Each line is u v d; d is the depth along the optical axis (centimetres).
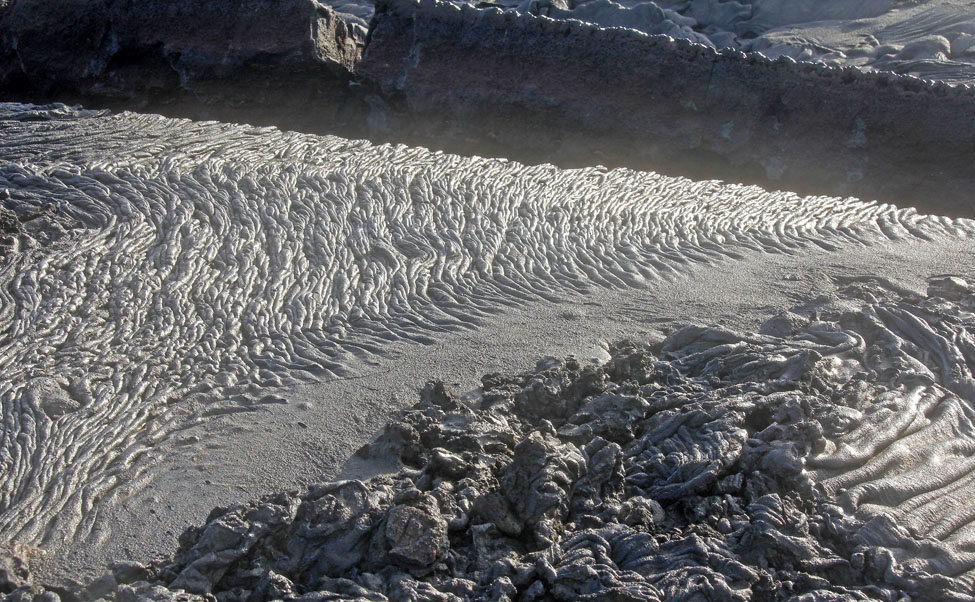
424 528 513
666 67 1653
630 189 1239
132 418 698
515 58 1738
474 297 925
